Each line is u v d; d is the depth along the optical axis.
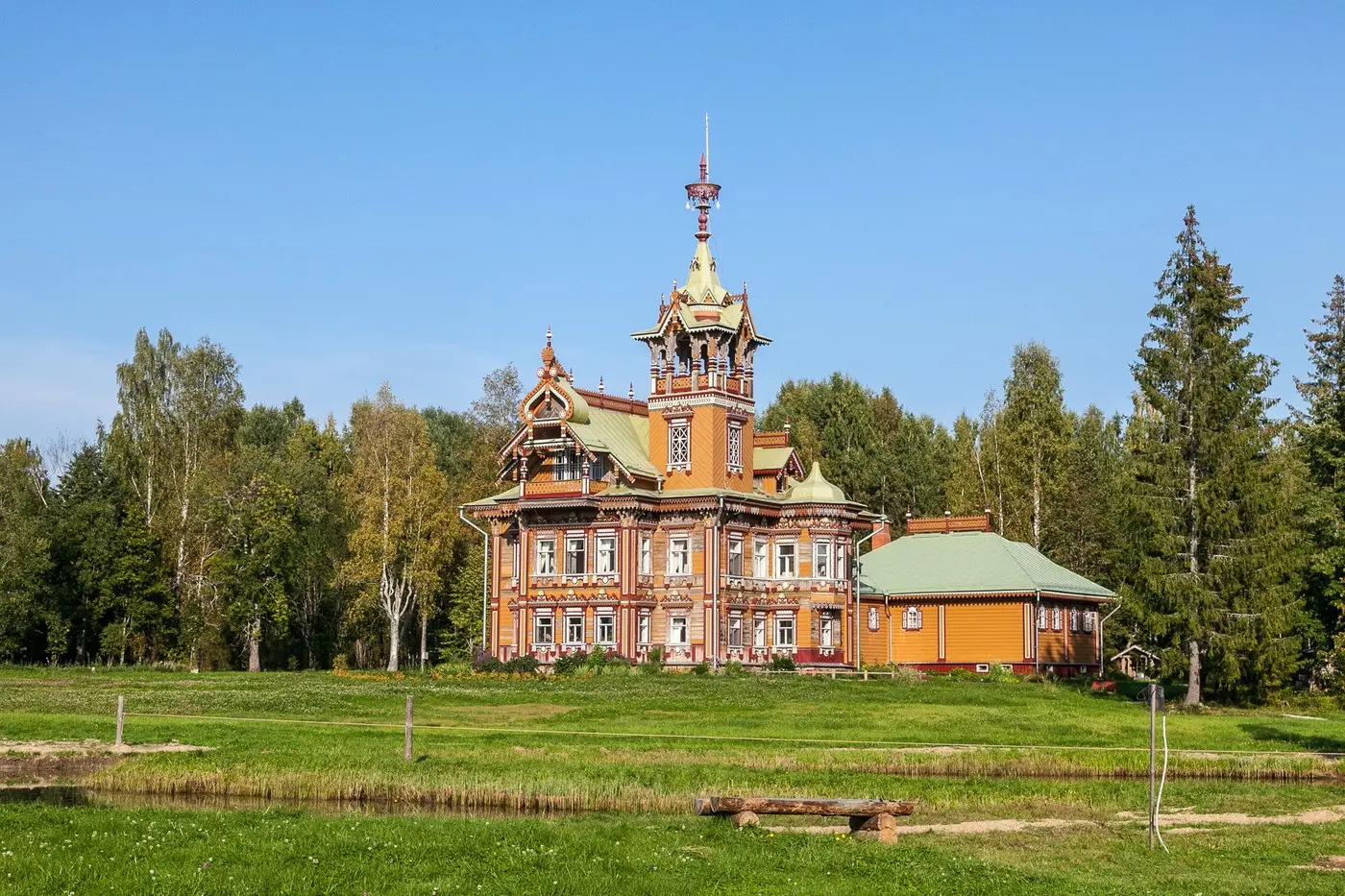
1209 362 76.62
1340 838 37.97
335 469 142.62
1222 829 39.25
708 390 93.75
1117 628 104.75
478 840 33.22
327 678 87.56
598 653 88.94
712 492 91.12
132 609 111.94
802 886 29.75
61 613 110.25
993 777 49.22
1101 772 50.75
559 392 93.50
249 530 108.19
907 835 38.00
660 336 95.25
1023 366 129.75
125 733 55.06
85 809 37.69
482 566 116.00
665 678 83.00
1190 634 74.69
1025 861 34.66
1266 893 31.19
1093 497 123.56
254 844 32.47
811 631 95.44
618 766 46.81
